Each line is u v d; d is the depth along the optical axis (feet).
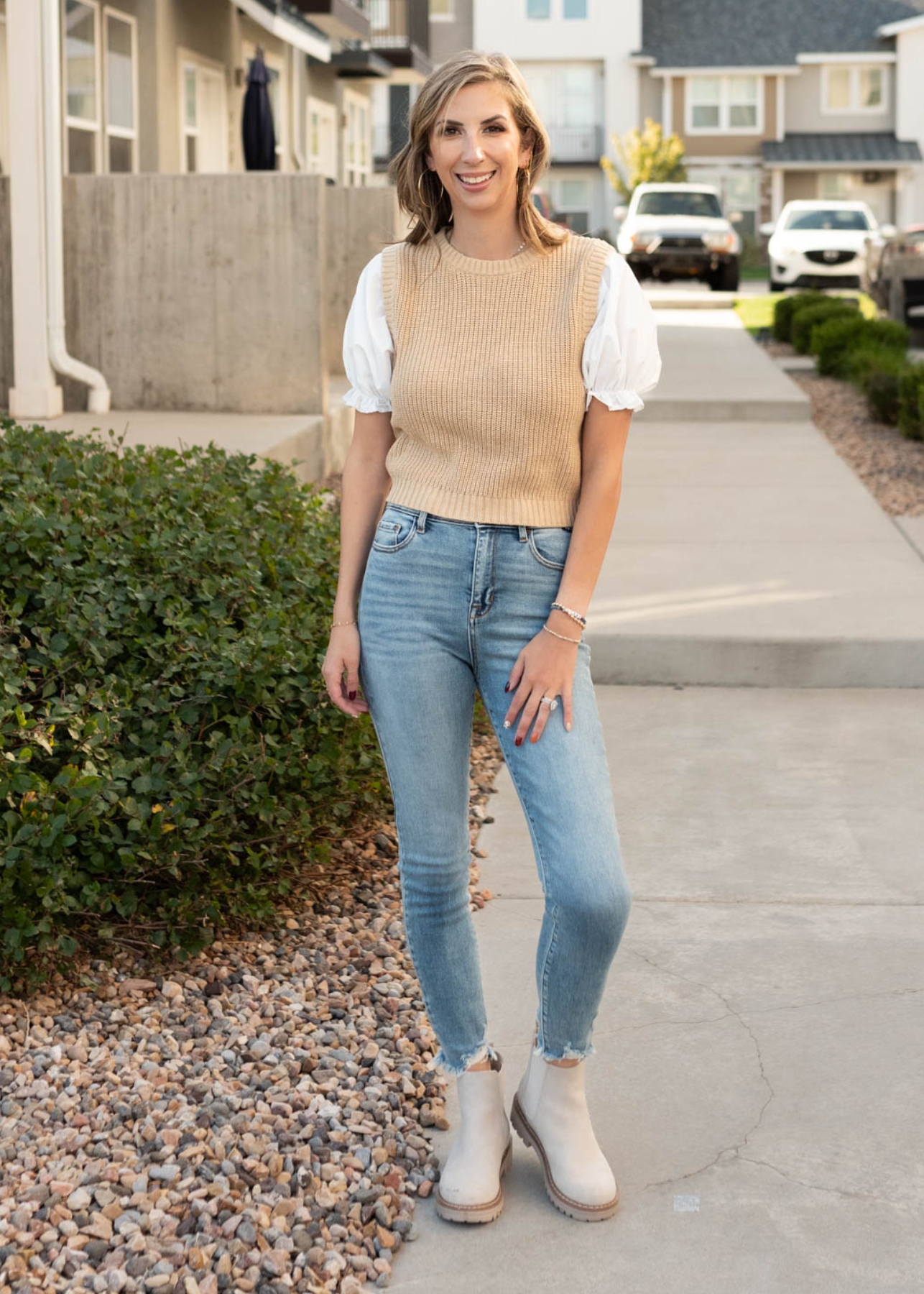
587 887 7.50
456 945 8.13
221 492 15.26
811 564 22.45
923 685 18.33
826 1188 8.36
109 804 10.41
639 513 26.68
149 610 12.44
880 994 10.61
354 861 12.98
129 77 41.47
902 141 139.74
